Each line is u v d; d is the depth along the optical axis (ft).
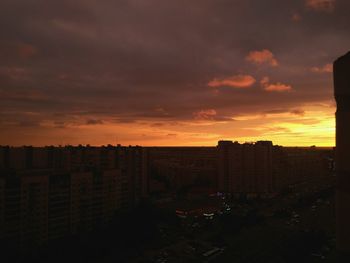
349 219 25.85
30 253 167.12
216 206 307.17
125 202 244.83
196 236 219.20
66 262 163.32
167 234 220.84
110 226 212.23
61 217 190.80
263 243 201.77
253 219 261.65
